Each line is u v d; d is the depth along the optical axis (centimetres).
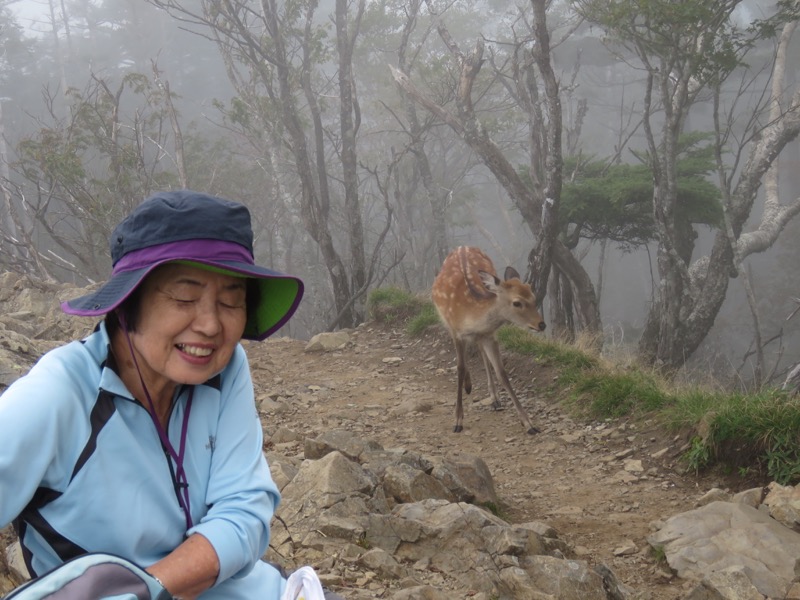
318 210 1850
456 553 426
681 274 1670
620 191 1806
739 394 689
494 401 845
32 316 1042
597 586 403
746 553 472
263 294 181
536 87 1748
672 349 1748
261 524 167
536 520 574
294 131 1852
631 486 638
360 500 461
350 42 1923
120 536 156
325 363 1061
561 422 789
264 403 854
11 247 2256
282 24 1936
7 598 136
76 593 136
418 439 777
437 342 1065
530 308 764
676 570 474
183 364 161
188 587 154
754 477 616
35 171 2111
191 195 159
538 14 1276
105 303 152
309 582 172
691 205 1842
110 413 154
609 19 1515
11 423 142
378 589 382
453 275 809
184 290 158
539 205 1570
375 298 1241
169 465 163
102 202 2089
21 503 144
